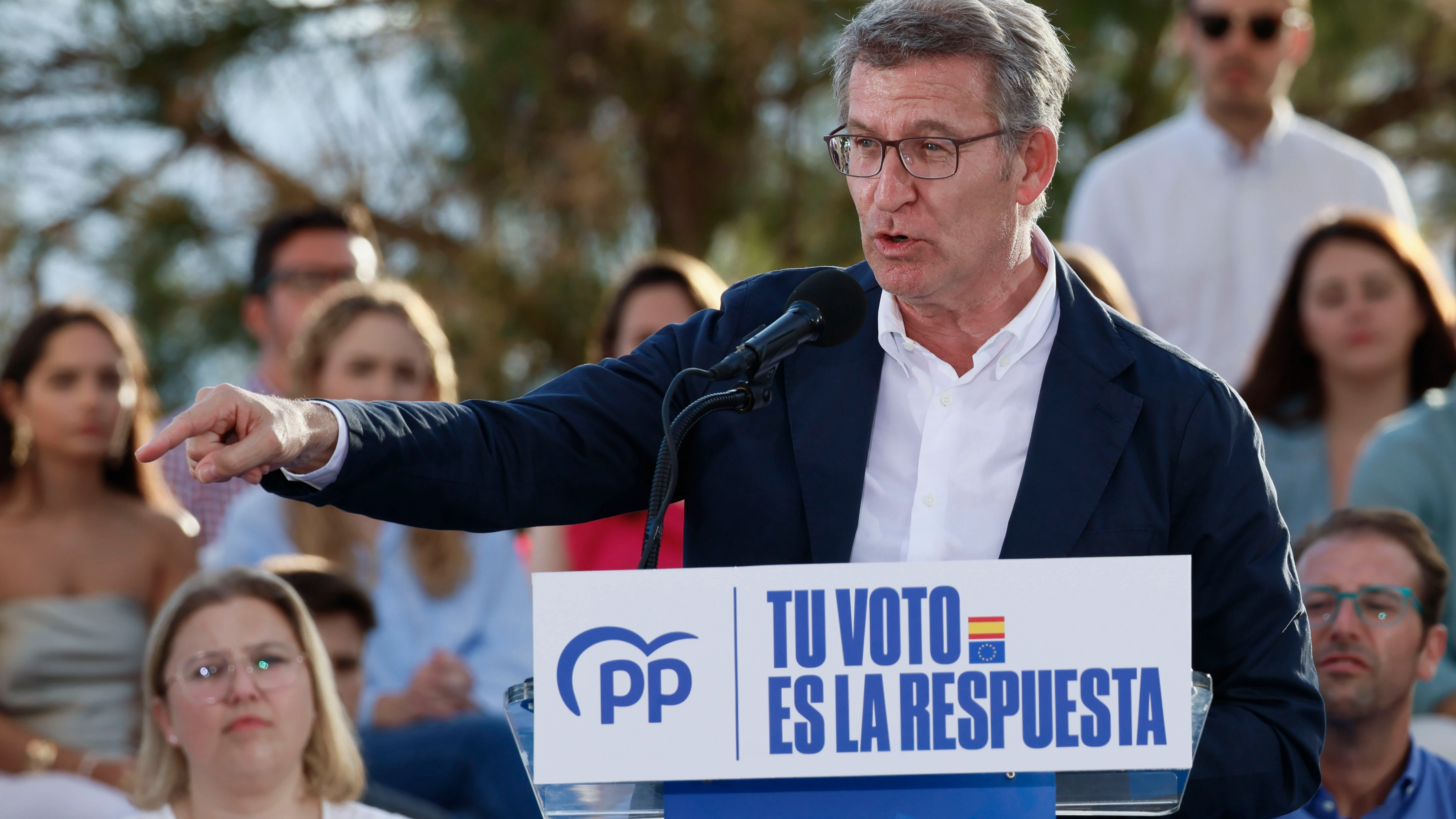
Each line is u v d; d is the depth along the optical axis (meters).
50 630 14.98
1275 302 16.02
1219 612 7.47
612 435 7.84
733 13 29.02
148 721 12.02
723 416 7.84
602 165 28.69
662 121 29.66
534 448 7.58
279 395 18.81
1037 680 6.16
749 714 6.14
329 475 6.82
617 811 6.43
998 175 7.34
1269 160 19.14
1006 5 7.47
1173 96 29.12
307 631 12.12
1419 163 31.38
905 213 7.27
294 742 11.82
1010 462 7.69
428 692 14.57
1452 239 30.84
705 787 6.34
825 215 29.55
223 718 11.65
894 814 6.30
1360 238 15.45
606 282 28.59
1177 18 27.00
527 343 28.53
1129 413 7.54
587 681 6.14
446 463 7.22
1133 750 6.13
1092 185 19.83
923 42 7.27
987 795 6.27
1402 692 11.32
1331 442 15.49
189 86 29.11
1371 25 29.62
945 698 6.14
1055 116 7.59
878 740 6.14
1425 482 14.07
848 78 7.54
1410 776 11.44
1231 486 7.50
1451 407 14.23
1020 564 6.18
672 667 6.14
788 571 6.16
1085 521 7.40
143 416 16.11
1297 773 7.29
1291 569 7.59
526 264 28.78
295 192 29.19
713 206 30.05
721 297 8.39
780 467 7.74
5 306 28.66
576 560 15.07
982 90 7.25
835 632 6.15
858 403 7.78
